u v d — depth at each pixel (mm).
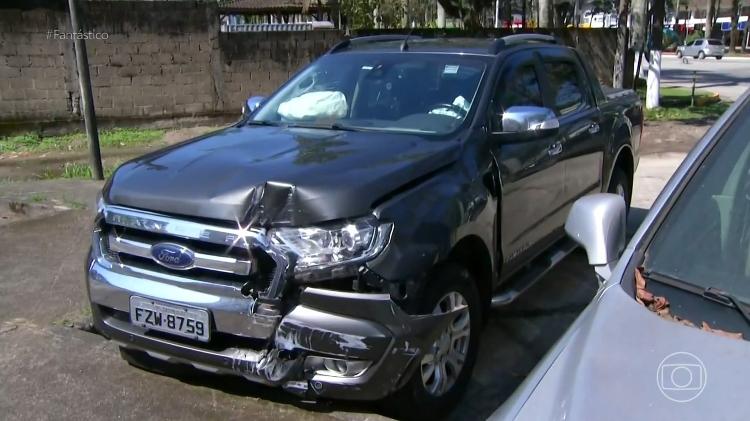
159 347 3350
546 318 5066
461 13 17609
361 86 4633
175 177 3428
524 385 2041
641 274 2205
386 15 26703
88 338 4230
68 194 7652
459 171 3744
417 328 3133
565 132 5027
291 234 3080
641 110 6844
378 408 3432
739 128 2479
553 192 4898
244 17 22438
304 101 4676
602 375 1797
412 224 3242
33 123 12242
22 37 11852
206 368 3270
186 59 13352
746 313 1960
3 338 4234
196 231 3184
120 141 12188
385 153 3645
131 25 12703
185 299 3201
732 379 1703
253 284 3105
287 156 3598
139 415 3428
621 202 2547
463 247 3727
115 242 3471
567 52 5637
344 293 3027
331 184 3182
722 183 2361
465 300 3639
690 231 2281
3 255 5801
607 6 38812
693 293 2080
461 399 3799
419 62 4672
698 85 25953
